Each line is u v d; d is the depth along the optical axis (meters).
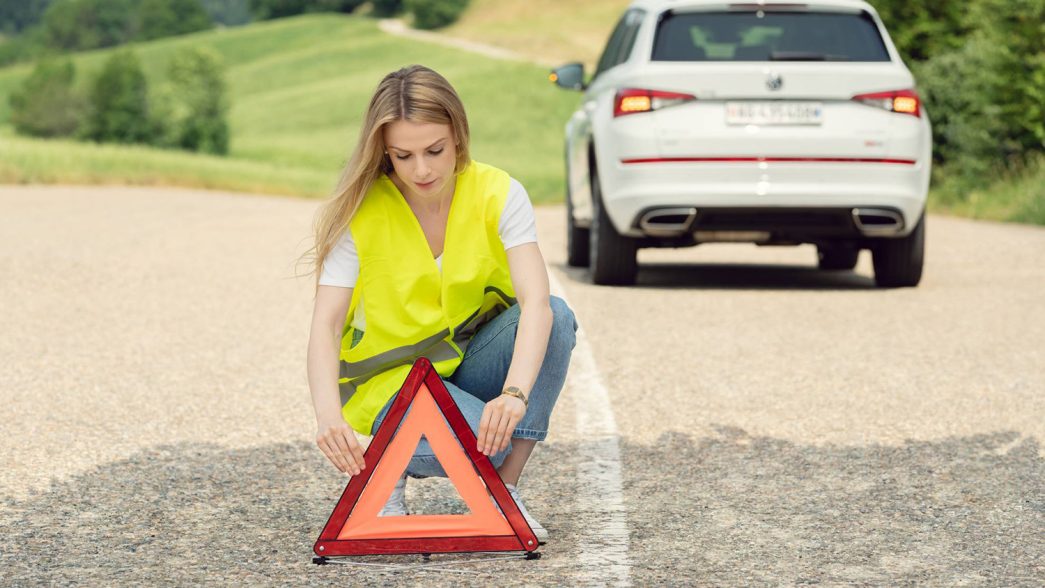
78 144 32.03
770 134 8.38
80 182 25.22
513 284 3.45
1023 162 19.30
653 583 3.20
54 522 3.73
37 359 6.44
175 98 72.69
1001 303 8.27
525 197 3.49
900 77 8.55
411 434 3.40
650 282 9.64
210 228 14.75
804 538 3.58
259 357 6.55
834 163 8.41
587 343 6.86
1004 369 6.10
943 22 21.58
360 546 3.37
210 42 104.56
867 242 9.21
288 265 10.87
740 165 8.38
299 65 91.31
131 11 168.12
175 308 8.30
